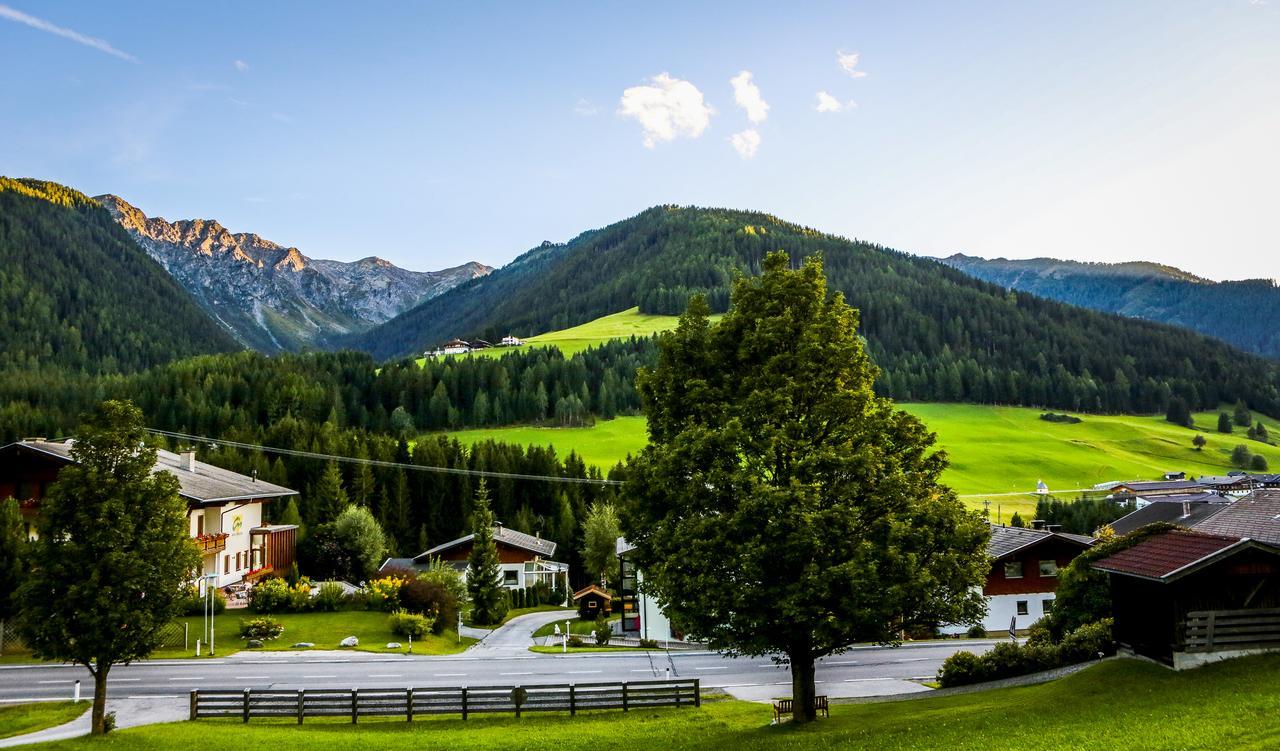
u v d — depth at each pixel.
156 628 26.77
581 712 30.16
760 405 23.39
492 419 172.75
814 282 25.22
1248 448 185.75
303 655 44.28
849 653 46.31
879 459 22.81
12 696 34.38
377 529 79.88
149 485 27.33
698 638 23.86
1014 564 56.06
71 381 186.50
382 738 26.38
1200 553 23.88
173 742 25.61
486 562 67.06
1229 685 21.52
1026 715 22.25
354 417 160.25
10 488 57.00
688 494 23.23
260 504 70.81
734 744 22.95
